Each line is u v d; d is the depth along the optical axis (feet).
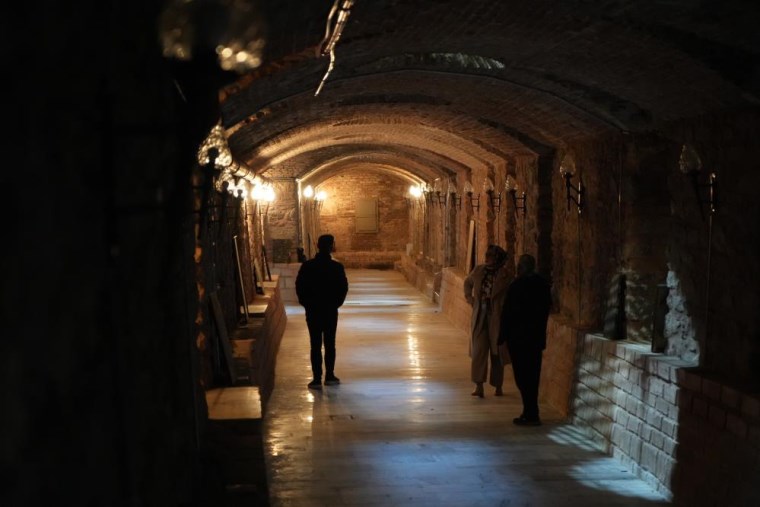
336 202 97.30
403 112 34.53
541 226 31.83
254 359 24.57
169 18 7.86
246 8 8.07
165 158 8.71
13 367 3.72
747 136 17.44
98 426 5.38
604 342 23.58
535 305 24.35
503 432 23.97
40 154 4.19
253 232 41.52
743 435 15.99
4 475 3.59
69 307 4.71
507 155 36.65
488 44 19.99
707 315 18.95
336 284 29.96
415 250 84.58
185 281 11.71
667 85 18.83
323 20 14.43
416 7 16.28
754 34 15.17
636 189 23.39
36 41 4.12
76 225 4.93
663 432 19.26
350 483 18.70
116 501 5.84
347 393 29.25
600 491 18.67
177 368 10.22
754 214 17.20
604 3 15.42
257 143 33.86
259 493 12.73
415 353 38.17
